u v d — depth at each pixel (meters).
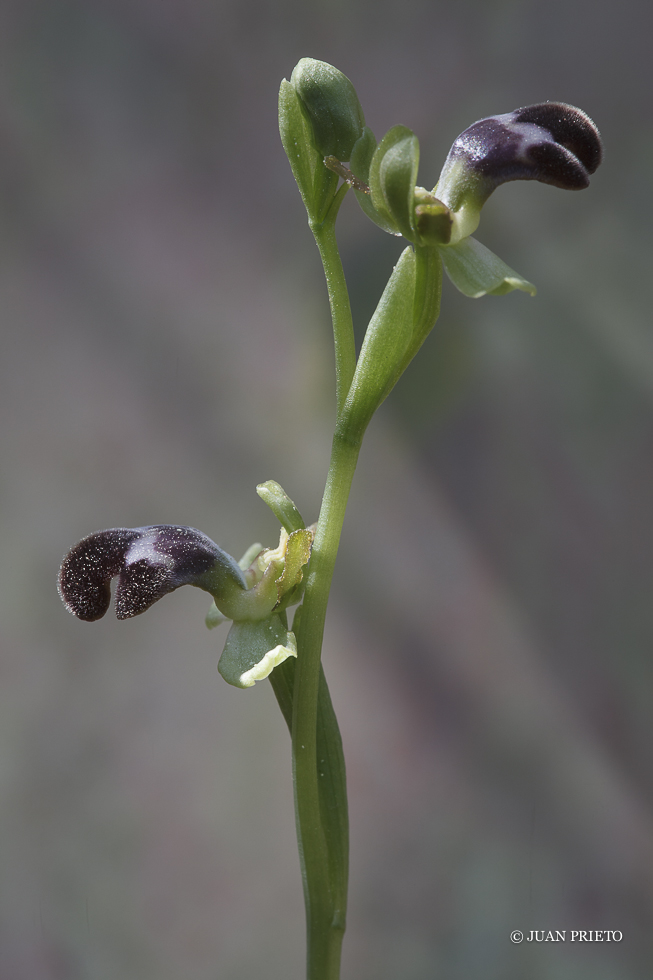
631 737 0.53
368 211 0.26
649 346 0.52
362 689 0.55
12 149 0.54
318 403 0.55
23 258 0.54
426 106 0.53
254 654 0.26
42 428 0.54
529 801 0.54
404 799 0.54
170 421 0.55
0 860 0.51
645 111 0.52
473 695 0.55
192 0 0.53
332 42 0.53
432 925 0.53
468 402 0.54
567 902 0.53
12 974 0.50
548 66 0.52
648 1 0.51
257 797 0.53
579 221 0.53
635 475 0.53
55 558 0.53
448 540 0.55
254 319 0.55
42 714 0.52
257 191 0.55
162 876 0.52
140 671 0.53
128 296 0.55
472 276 0.26
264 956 0.51
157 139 0.54
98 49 0.53
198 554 0.26
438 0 0.52
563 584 0.54
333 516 0.26
